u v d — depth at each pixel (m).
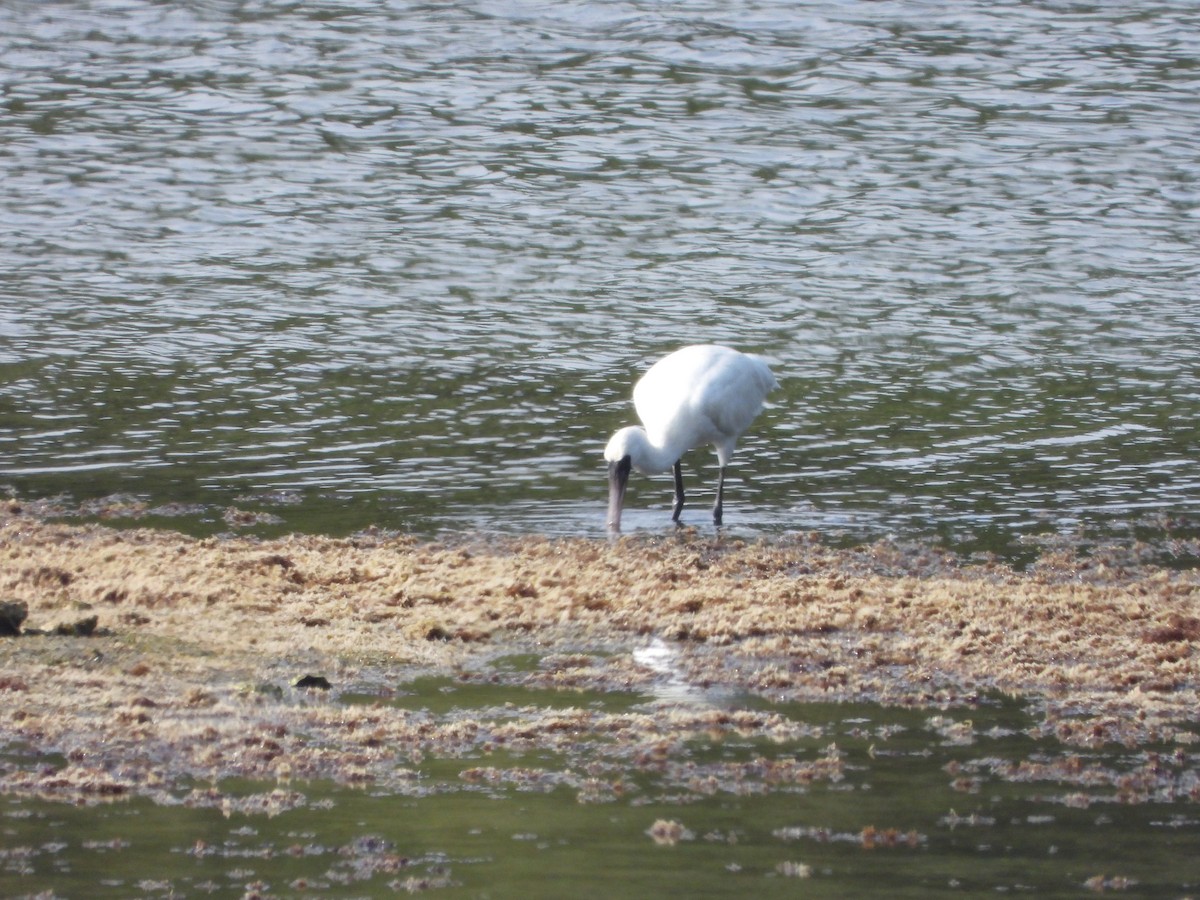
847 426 20.03
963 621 13.16
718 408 16.84
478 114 35.41
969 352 23.09
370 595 13.57
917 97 36.44
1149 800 9.66
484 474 18.06
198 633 12.45
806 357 22.84
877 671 12.04
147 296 25.22
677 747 10.41
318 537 15.52
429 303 25.05
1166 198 30.62
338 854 8.72
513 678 11.75
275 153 33.12
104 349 22.66
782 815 9.36
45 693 10.98
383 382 21.50
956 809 9.48
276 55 39.41
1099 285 26.22
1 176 31.45
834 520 16.67
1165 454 18.97
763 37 40.38
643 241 28.17
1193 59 39.00
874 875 8.59
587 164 32.38
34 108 35.72
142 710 10.65
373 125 34.81
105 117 35.28
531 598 13.60
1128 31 41.00
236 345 23.02
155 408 20.25
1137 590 14.27
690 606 13.38
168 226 28.91
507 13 42.38
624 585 14.01
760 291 25.75
